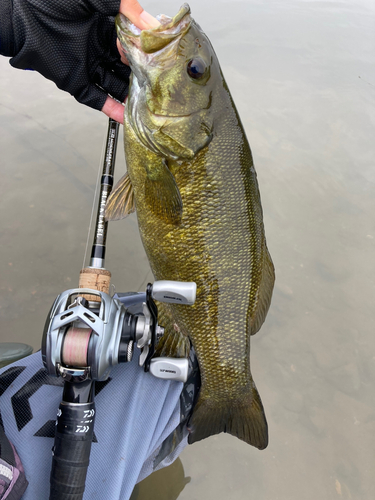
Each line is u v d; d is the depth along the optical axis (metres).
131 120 0.37
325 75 1.02
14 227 0.68
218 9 1.19
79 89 0.39
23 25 0.35
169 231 0.38
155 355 0.38
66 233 0.68
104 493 0.29
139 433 0.32
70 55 0.37
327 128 0.92
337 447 0.53
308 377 0.59
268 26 1.16
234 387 0.40
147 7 1.14
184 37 0.35
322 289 0.69
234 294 0.38
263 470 0.51
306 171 0.85
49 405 0.31
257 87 0.99
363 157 0.88
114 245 0.68
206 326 0.38
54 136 0.81
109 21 0.37
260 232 0.39
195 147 0.36
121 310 0.29
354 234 0.77
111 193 0.39
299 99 0.97
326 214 0.79
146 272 0.67
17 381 0.32
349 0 1.32
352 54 1.09
